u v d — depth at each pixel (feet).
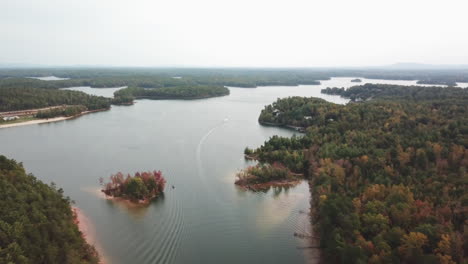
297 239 284.61
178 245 271.90
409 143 433.07
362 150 434.71
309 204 353.92
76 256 223.71
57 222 247.50
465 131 460.14
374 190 301.84
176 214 324.60
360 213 271.28
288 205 351.05
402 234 231.30
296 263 250.98
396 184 331.57
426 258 206.69
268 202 357.61
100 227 294.66
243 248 269.64
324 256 258.57
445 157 381.19
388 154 401.90
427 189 306.14
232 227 302.45
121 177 378.32
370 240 239.71
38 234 219.41
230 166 470.80
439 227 229.86
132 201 349.20
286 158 466.29
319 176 367.86
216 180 416.46
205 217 320.09
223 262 251.19
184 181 410.93
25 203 248.93
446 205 267.39
